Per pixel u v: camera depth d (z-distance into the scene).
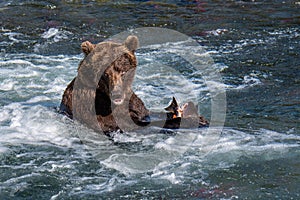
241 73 26.08
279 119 20.64
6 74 25.45
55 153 18.27
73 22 33.91
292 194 15.65
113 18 34.72
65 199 15.70
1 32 32.25
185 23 33.72
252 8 36.31
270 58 27.91
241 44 30.08
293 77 25.50
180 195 15.80
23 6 36.78
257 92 23.77
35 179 16.66
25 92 23.42
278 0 37.94
